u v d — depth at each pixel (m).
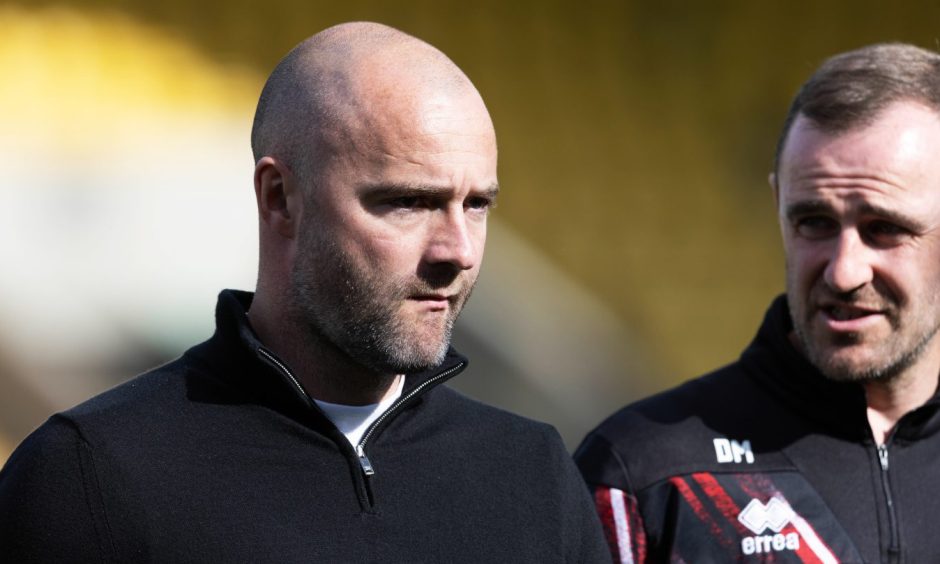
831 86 8.38
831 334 8.27
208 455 6.56
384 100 6.60
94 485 6.32
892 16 32.31
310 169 6.74
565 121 30.19
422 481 6.94
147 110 26.05
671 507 8.40
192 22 27.39
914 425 8.64
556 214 29.36
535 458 7.39
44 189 24.36
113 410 6.61
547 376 26.25
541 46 30.66
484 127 6.80
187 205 24.88
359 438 6.91
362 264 6.61
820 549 8.27
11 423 20.84
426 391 7.10
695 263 29.62
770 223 30.53
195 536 6.32
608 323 28.30
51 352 22.20
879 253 8.17
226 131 26.17
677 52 31.56
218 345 6.91
